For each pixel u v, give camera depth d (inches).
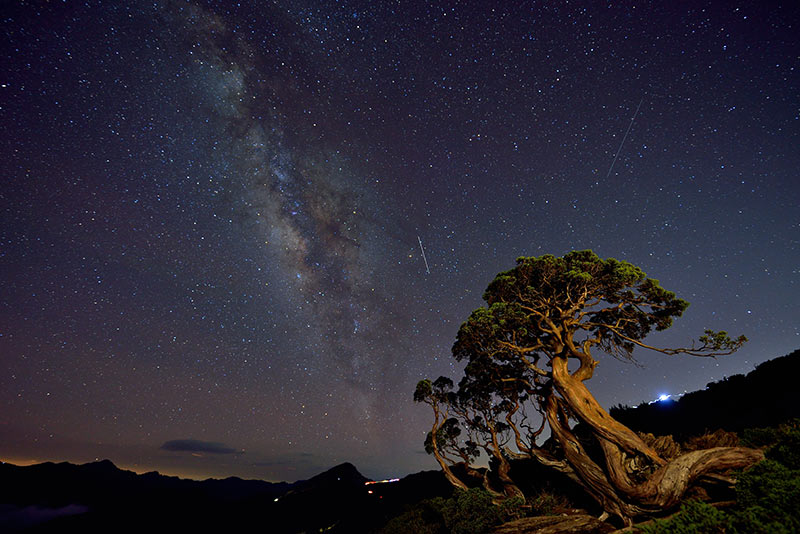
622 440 475.5
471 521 565.6
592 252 593.0
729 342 535.2
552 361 572.4
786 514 225.9
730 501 370.6
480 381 751.7
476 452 809.5
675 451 473.4
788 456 346.6
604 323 648.4
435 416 829.2
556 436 559.2
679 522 246.8
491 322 586.6
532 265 598.9
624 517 455.5
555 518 493.7
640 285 587.5
